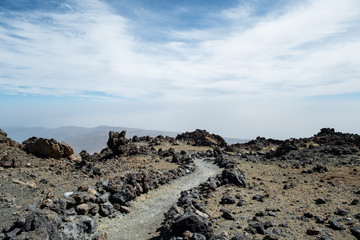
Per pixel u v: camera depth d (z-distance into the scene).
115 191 23.06
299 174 32.78
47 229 13.32
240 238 13.27
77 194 19.36
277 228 15.43
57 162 33.38
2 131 37.19
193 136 87.38
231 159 49.28
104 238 15.91
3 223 14.87
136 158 47.47
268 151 59.28
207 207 20.83
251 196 23.70
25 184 21.25
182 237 14.46
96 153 55.00
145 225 19.12
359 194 21.53
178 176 36.00
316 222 16.22
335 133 64.69
